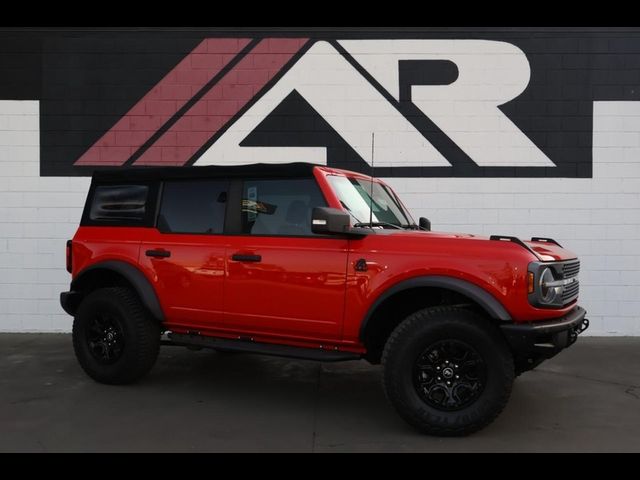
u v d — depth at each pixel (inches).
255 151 313.7
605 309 305.0
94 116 314.8
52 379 222.4
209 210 202.5
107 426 171.0
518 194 307.7
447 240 170.4
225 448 154.8
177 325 204.5
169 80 314.3
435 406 162.7
